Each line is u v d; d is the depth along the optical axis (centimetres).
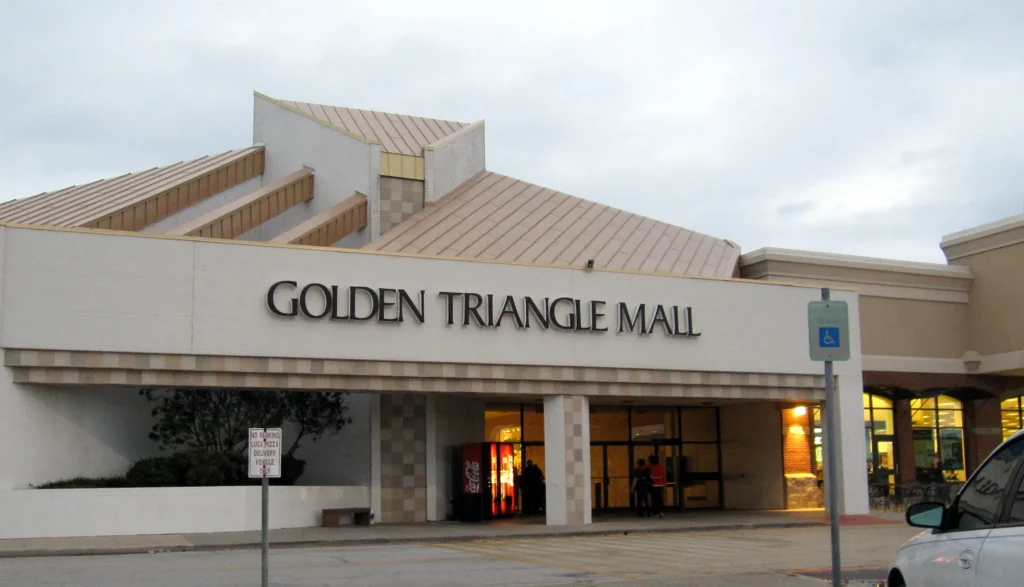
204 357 2423
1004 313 3912
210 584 1446
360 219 3369
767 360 3048
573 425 2783
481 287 2717
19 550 1981
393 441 2992
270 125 3947
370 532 2484
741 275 3797
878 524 2861
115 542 2161
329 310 2545
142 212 3297
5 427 2248
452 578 1531
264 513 1278
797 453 3491
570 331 2803
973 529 772
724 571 1661
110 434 2645
